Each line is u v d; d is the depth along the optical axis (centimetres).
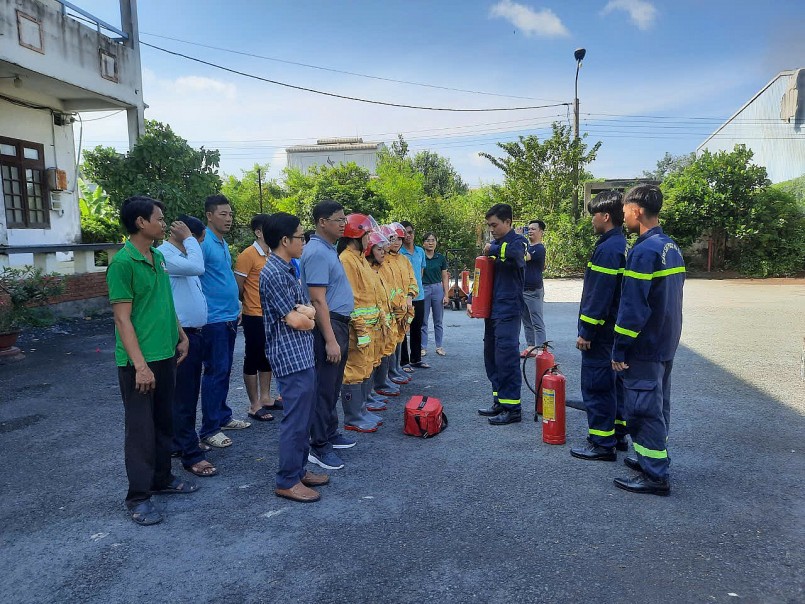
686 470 420
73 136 1445
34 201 1337
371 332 510
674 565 296
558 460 443
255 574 292
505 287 519
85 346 899
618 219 436
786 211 2145
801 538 322
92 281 1215
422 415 491
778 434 493
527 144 2519
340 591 277
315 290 407
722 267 2248
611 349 430
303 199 2338
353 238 491
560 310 1339
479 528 337
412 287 639
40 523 348
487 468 428
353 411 513
